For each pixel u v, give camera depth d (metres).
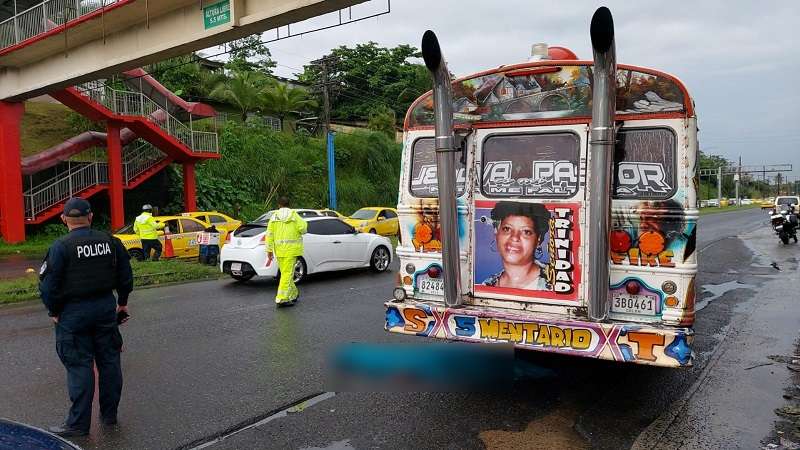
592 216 4.65
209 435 4.53
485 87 5.42
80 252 4.51
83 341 4.55
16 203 21.92
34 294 10.40
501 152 5.39
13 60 21.05
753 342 7.33
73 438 4.46
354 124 50.34
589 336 4.72
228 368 6.20
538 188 5.22
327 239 12.57
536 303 5.20
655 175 4.78
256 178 32.47
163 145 25.33
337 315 8.86
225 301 10.10
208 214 18.50
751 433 4.56
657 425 4.71
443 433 4.56
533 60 5.43
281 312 9.10
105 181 25.05
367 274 13.55
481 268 5.46
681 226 4.68
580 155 5.05
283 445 4.35
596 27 4.24
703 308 9.44
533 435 4.53
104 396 4.71
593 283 4.71
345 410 5.04
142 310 9.27
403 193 5.87
